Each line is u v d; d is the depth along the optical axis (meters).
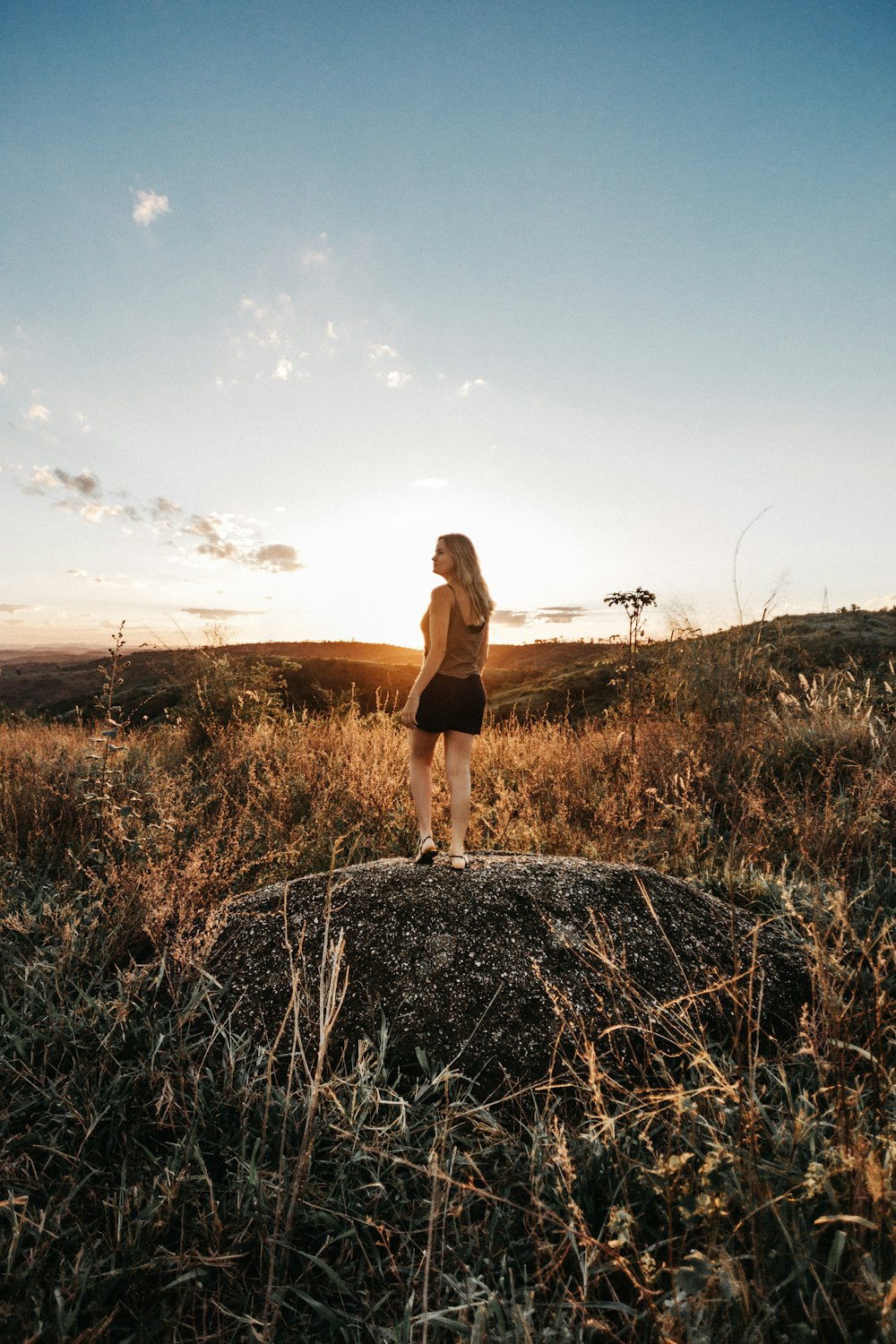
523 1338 1.57
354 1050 2.67
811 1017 2.62
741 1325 1.50
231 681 9.88
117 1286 1.84
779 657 8.42
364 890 3.29
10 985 3.10
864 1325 1.50
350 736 8.18
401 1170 2.21
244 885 4.37
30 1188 2.14
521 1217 2.05
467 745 3.80
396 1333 1.70
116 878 3.73
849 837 4.37
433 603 3.78
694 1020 2.72
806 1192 1.77
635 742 7.08
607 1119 2.12
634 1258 1.81
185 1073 2.57
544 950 2.92
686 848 4.79
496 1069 2.56
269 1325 1.69
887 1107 2.05
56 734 9.69
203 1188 2.14
